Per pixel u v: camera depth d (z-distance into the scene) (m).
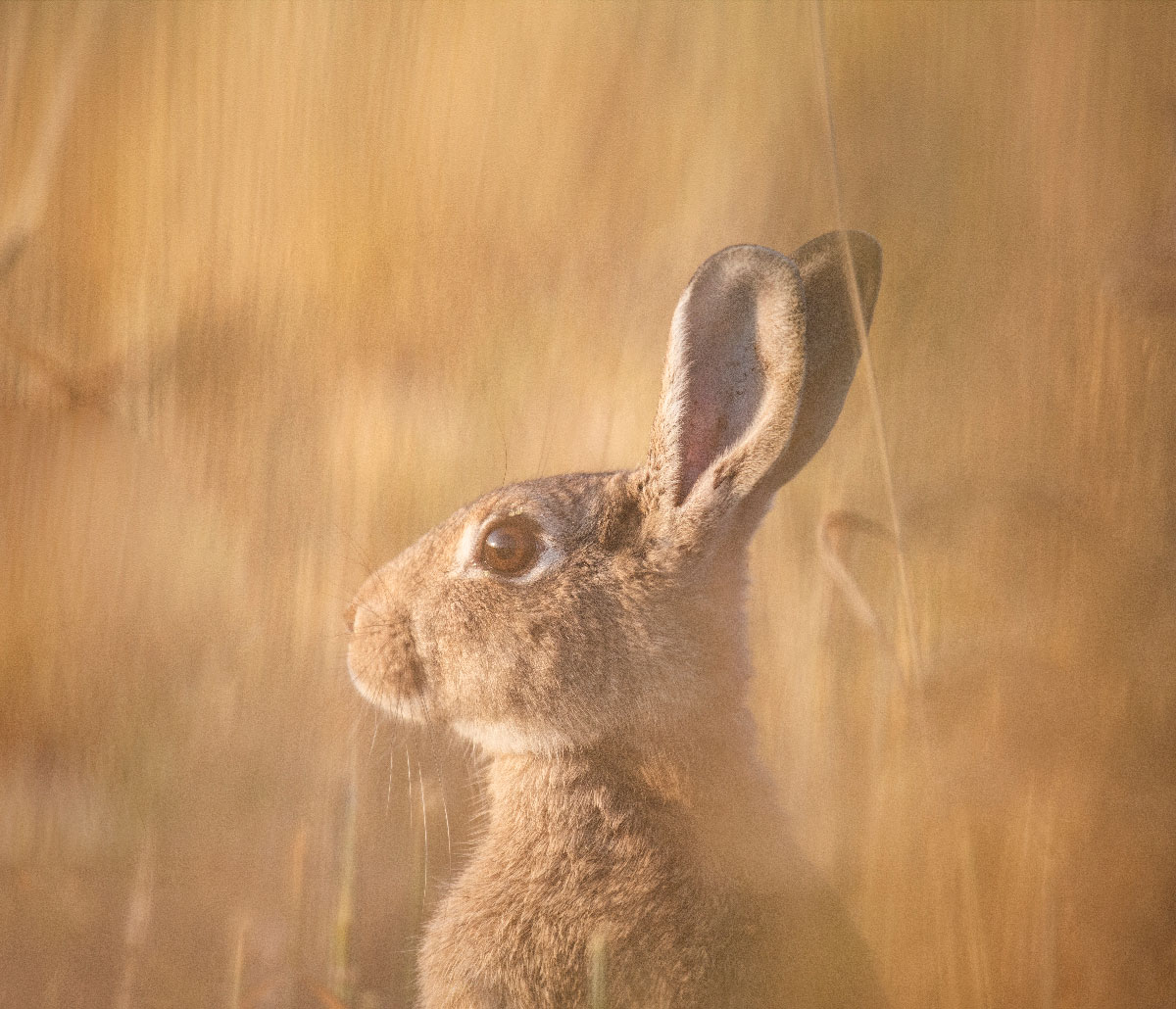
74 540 5.82
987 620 5.73
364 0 5.98
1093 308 5.77
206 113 5.96
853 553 5.79
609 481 5.68
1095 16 5.84
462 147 5.98
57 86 5.91
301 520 5.84
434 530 5.70
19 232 5.80
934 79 5.93
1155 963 5.68
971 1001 5.68
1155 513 5.74
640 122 6.00
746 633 5.68
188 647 5.80
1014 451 5.78
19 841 5.73
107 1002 5.68
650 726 5.66
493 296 5.93
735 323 5.67
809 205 5.95
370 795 5.75
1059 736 5.69
